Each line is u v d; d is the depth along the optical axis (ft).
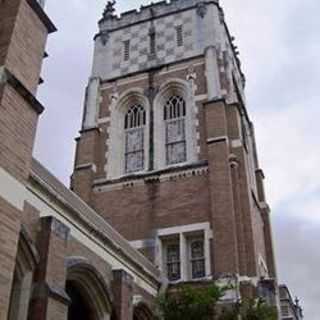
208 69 106.01
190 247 88.02
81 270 55.83
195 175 93.04
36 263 46.98
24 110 43.98
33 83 46.57
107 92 114.11
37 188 50.62
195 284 80.48
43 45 50.29
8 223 39.29
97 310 58.59
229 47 125.59
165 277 82.07
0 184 39.40
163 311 62.85
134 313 68.95
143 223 91.86
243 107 118.93
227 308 66.74
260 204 111.24
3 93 41.60
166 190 93.76
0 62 43.29
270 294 83.61
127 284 63.00
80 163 102.89
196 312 59.47
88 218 60.80
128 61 117.19
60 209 54.34
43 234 48.96
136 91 111.14
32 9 49.37
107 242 63.16
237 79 124.16
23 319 43.91
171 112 106.83
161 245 88.89
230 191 86.99
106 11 128.67
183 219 89.25
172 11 121.19
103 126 108.88
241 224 85.97
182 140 101.50
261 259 97.09
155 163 98.99
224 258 80.94
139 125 107.76
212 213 86.28
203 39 112.88
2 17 46.75
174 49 114.11
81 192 98.43
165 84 108.99
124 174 101.35
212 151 92.73
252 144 121.60
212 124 96.43
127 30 123.13
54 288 46.93
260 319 61.98
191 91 105.29
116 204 95.91
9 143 41.22
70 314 59.98
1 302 36.47
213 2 119.03
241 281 79.25
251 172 109.60
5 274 37.52
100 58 120.67
